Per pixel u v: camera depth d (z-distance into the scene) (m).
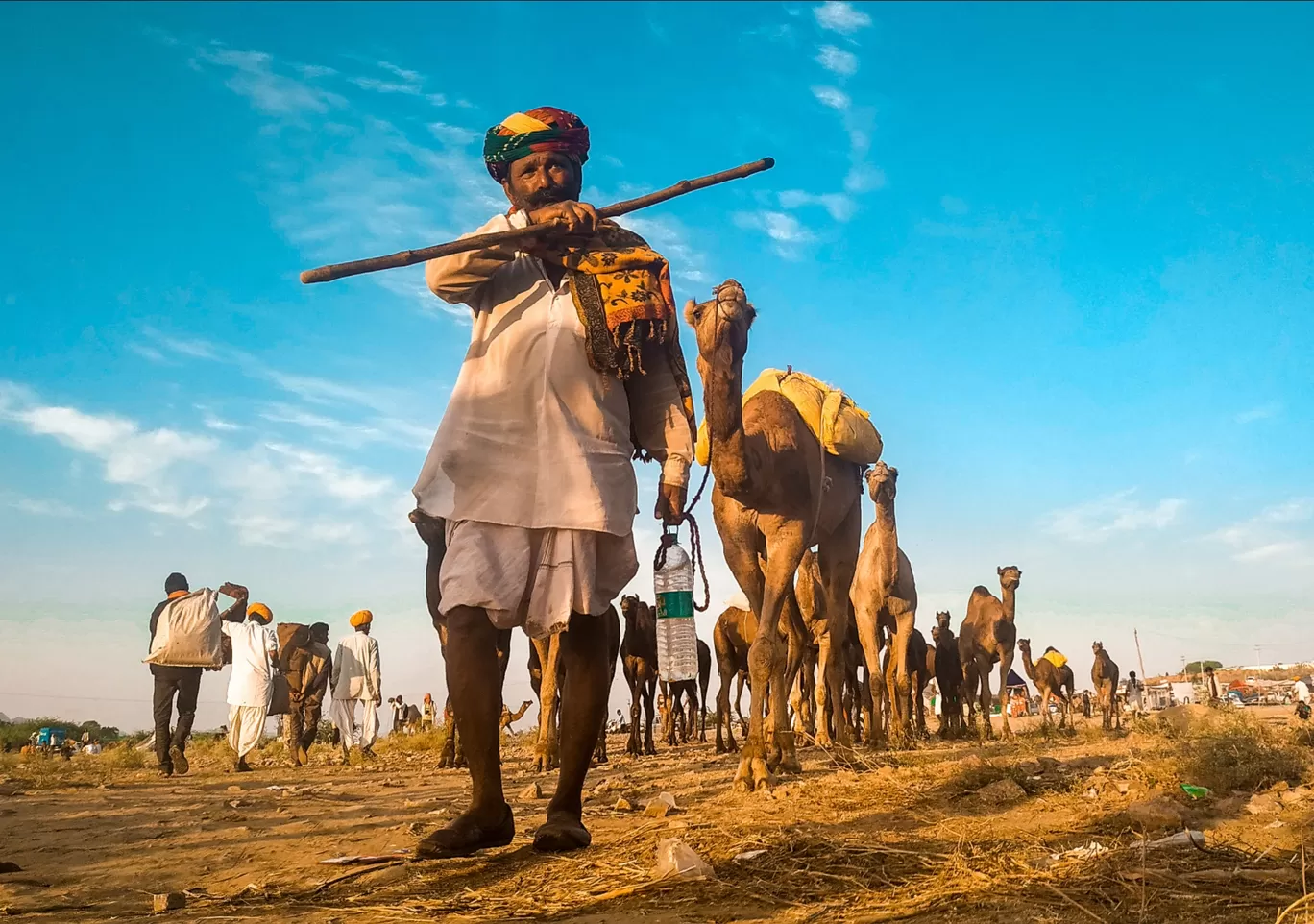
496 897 3.21
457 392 3.67
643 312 3.66
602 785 7.29
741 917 2.83
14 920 3.22
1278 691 51.12
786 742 7.69
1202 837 3.67
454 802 6.28
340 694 15.27
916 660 18.34
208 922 3.04
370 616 15.62
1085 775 6.01
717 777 7.80
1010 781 5.51
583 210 3.71
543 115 3.91
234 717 13.09
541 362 3.65
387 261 3.52
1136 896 2.81
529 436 3.61
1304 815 4.13
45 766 13.42
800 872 3.35
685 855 3.39
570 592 3.54
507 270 3.81
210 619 11.59
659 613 8.59
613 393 3.76
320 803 6.71
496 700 3.52
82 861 4.45
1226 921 2.52
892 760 8.02
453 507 3.55
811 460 7.79
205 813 6.21
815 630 12.47
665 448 3.97
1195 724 8.45
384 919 2.97
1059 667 20.70
